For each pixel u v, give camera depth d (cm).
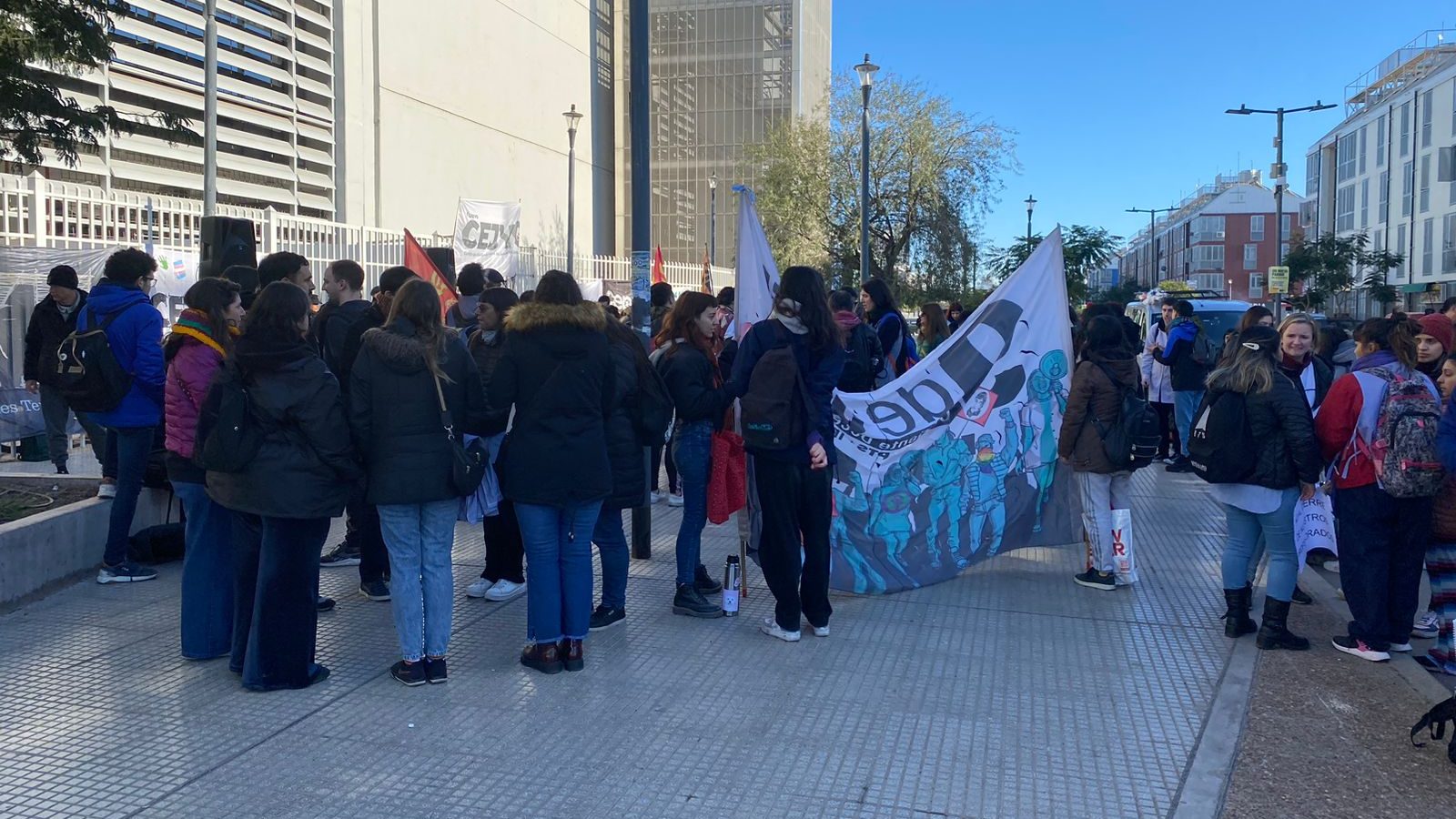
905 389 680
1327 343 830
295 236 1552
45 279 1096
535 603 517
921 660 544
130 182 1959
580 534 521
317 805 380
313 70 2552
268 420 466
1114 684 512
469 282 704
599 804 385
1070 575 719
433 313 485
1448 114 4609
